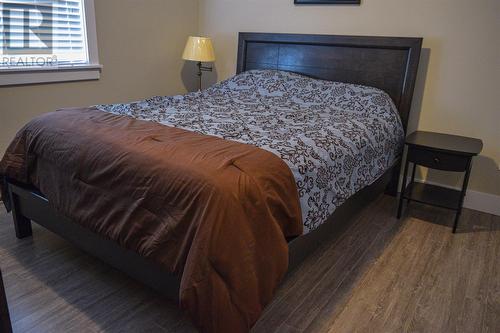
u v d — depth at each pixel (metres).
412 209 2.81
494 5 2.51
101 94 3.19
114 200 1.52
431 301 1.80
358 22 3.03
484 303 1.80
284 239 1.41
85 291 1.75
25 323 1.54
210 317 1.23
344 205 2.13
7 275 1.83
